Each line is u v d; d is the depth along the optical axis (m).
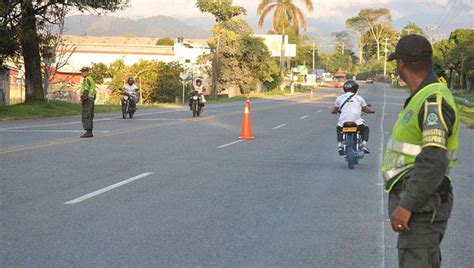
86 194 9.45
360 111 13.02
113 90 56.16
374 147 17.05
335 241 7.09
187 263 6.14
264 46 72.81
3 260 6.13
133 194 9.54
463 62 64.25
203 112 33.69
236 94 72.56
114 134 19.30
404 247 3.66
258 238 7.14
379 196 9.84
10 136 18.48
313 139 18.86
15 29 30.00
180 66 59.19
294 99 59.56
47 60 34.91
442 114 3.52
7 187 9.92
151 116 29.50
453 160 3.71
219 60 67.00
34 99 32.59
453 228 7.91
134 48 77.12
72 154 14.14
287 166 12.96
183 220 7.92
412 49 3.73
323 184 10.88
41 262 6.08
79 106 34.34
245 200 9.30
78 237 7.00
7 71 39.75
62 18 32.34
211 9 65.94
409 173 3.68
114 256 6.30
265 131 21.69
